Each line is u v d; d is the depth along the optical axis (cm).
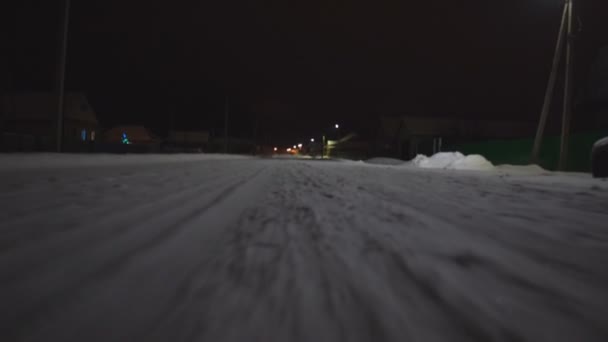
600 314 137
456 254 213
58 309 131
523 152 1734
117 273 168
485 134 4134
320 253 210
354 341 114
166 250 207
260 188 565
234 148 8488
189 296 146
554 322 130
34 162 871
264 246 222
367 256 207
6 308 130
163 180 618
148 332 117
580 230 281
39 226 249
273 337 115
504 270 187
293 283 163
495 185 702
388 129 4922
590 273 183
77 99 3650
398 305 143
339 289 157
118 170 804
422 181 786
